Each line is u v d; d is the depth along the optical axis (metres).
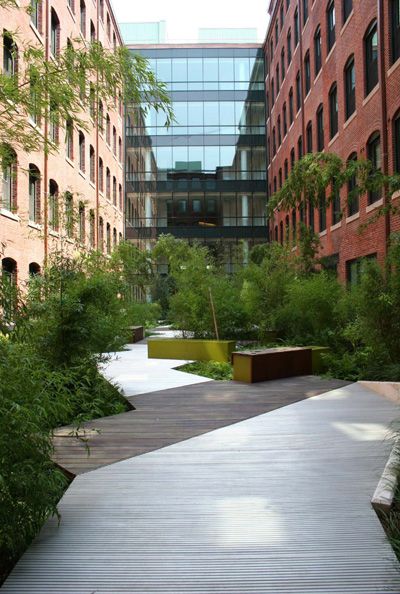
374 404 7.40
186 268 15.85
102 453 5.09
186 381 10.02
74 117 4.77
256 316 15.48
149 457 4.95
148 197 40.88
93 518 3.54
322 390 8.74
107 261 11.53
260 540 3.21
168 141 41.16
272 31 36.41
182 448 5.25
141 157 41.06
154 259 27.77
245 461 4.80
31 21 16.59
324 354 11.00
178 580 2.77
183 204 40.91
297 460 4.81
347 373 10.20
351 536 3.25
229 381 10.02
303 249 18.98
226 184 40.94
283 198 10.16
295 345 12.86
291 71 29.19
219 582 2.75
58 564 2.94
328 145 21.17
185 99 41.44
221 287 15.25
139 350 16.80
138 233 40.56
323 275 13.79
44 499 3.13
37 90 4.50
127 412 7.07
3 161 5.10
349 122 18.33
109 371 11.50
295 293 13.13
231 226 40.66
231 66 41.53
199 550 3.09
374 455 4.93
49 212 17.73
